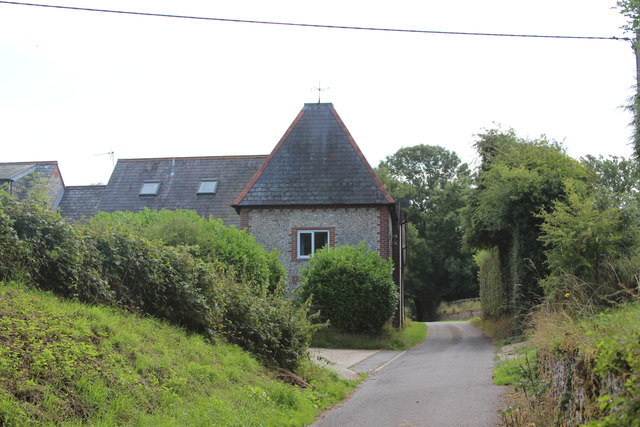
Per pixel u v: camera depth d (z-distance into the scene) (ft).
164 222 61.62
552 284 49.80
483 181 83.71
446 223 202.69
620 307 21.91
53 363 19.71
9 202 27.96
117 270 31.48
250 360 33.78
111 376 21.30
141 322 29.68
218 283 37.27
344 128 90.33
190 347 29.58
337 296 74.90
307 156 88.58
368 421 28.43
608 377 15.43
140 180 103.96
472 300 174.81
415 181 218.38
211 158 106.42
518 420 24.35
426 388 38.47
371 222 84.74
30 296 24.98
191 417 21.76
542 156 73.51
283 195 86.17
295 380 35.81
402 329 86.17
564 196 67.31
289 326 40.32
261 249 67.10
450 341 81.00
